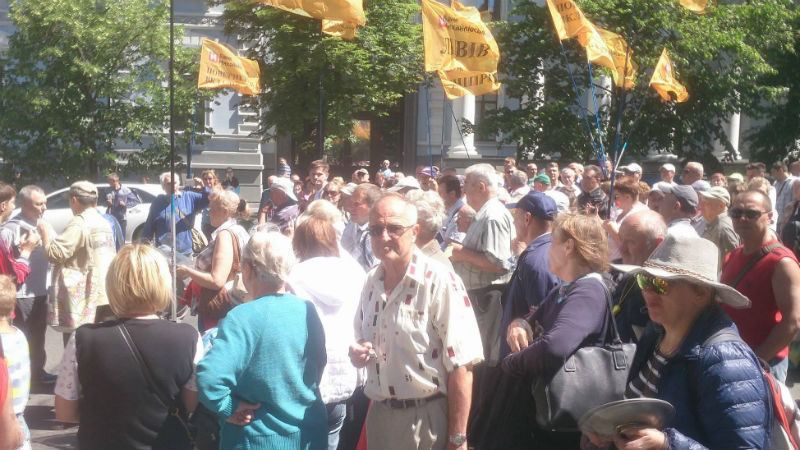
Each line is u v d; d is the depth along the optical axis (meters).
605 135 22.23
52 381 8.21
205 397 3.67
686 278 2.92
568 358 4.09
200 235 10.82
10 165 23.38
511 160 16.94
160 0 23.92
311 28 19.70
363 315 4.10
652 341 3.14
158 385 3.77
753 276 4.79
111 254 7.75
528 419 4.55
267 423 3.82
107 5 23.00
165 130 24.97
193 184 16.92
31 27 22.58
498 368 4.82
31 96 22.48
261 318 3.84
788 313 4.66
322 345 4.00
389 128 30.91
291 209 9.68
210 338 4.43
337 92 20.16
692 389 2.88
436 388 3.91
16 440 3.58
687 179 11.26
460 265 6.52
